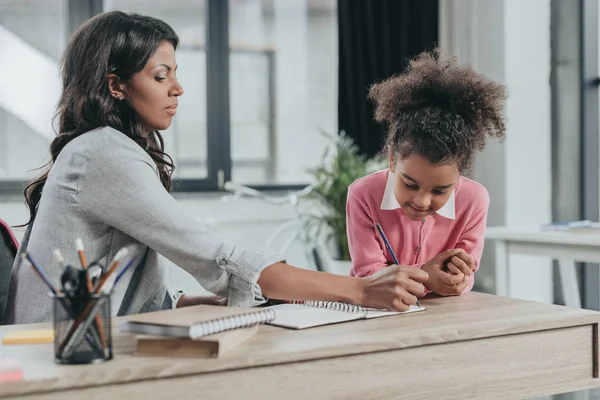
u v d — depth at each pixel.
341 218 3.73
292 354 1.00
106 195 1.31
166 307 1.55
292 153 4.46
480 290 4.04
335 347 1.03
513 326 1.18
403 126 1.41
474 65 4.06
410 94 1.45
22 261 1.43
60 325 0.94
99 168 1.32
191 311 1.08
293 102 4.45
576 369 1.25
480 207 1.66
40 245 1.37
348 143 4.00
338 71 4.21
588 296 3.65
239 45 4.34
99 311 0.95
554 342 1.23
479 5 4.02
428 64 1.50
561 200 3.79
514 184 3.88
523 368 1.20
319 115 4.49
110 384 0.90
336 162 3.81
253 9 4.35
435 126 1.35
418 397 1.10
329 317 1.22
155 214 1.29
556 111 3.80
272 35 4.39
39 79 3.94
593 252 2.49
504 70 3.88
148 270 1.44
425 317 1.25
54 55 3.96
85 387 0.89
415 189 1.39
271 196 4.32
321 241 3.77
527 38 3.86
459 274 1.48
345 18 4.20
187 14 4.20
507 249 2.81
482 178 3.99
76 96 1.42
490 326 1.17
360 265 1.64
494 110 1.43
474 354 1.15
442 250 1.69
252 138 4.38
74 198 1.34
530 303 1.39
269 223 4.23
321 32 4.48
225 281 1.27
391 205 1.64
